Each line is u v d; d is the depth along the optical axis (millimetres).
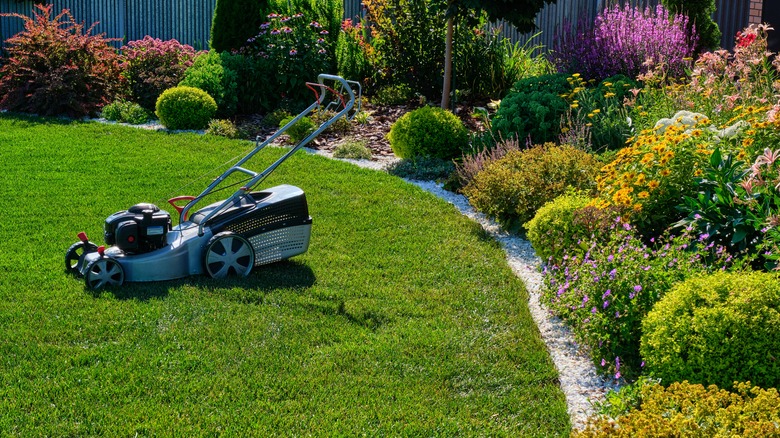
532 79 11320
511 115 10211
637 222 6387
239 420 4281
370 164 10516
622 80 11055
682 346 4309
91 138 11414
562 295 5574
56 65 13273
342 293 6145
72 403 4387
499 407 4547
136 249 6113
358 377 4812
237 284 6195
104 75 13492
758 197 5824
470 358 5113
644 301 5047
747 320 4219
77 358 4875
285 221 6582
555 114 10180
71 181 9195
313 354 5086
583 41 12578
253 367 4879
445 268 6785
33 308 5621
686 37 12305
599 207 6355
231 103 13062
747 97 7879
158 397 4480
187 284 6098
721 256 5477
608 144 9430
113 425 4180
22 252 6820
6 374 4680
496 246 7441
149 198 8680
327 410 4414
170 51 14062
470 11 12516
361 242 7418
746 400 3961
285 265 6730
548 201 7688
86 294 5863
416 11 13805
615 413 4070
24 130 11789
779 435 3207
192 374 4758
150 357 4957
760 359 4172
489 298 6133
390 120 12836
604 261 5367
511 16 11391
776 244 5336
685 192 6352
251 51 14289
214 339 5234
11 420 4195
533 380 4875
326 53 14453
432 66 13859
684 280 5070
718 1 14930
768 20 15266
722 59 9000
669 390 3729
